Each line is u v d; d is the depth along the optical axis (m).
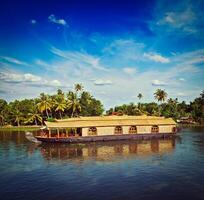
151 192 30.70
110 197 29.38
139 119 78.81
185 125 128.75
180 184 33.28
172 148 58.88
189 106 162.12
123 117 79.06
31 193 30.92
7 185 33.81
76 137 68.75
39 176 37.59
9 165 44.41
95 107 146.50
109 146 63.06
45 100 117.69
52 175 38.00
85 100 144.38
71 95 125.62
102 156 50.75
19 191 31.61
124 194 30.20
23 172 39.81
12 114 131.88
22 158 50.03
